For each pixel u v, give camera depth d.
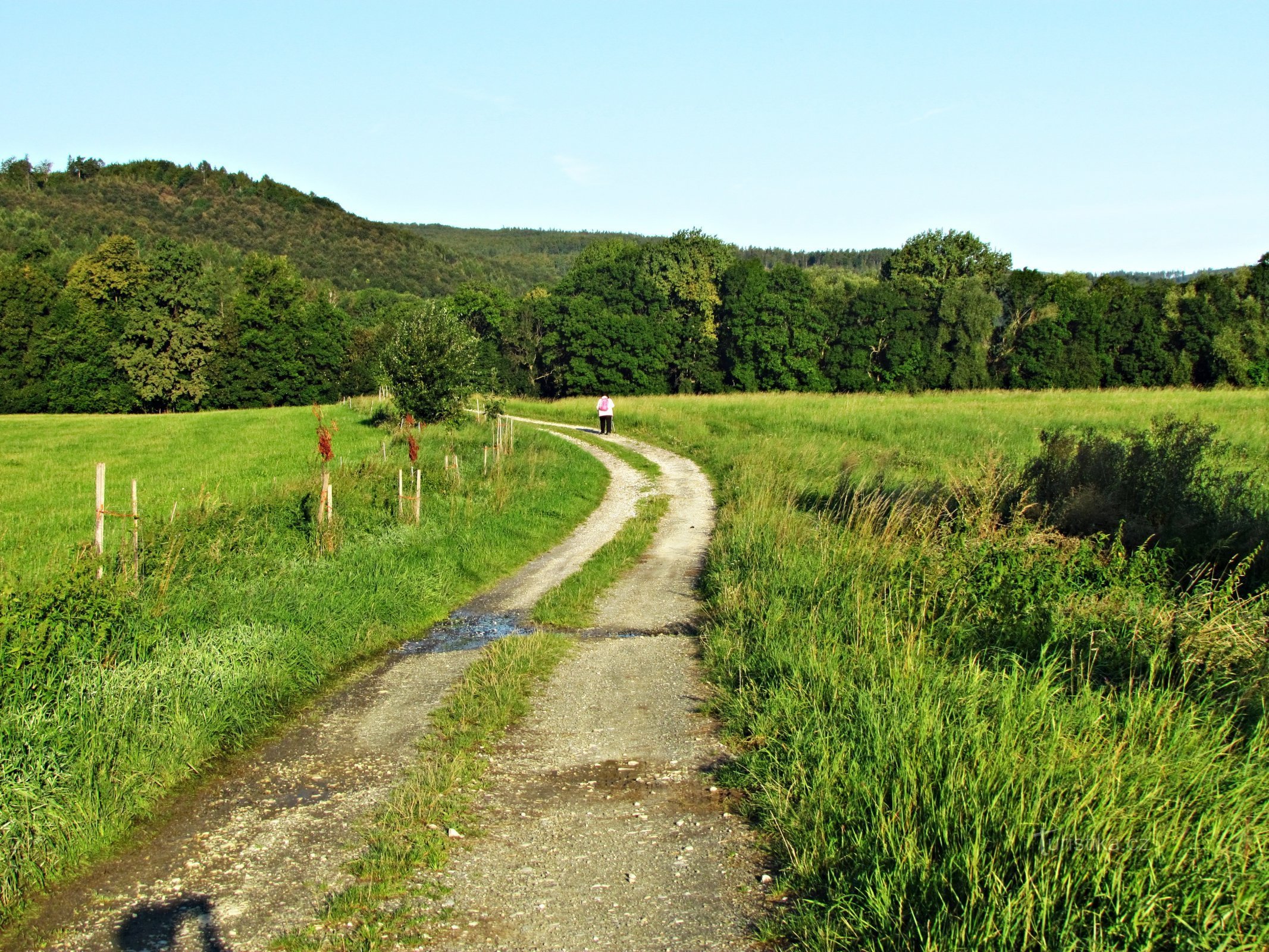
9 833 5.42
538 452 29.11
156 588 9.59
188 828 6.11
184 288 69.38
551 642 10.58
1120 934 4.02
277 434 38.81
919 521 12.14
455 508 17.91
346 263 175.00
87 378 65.81
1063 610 8.38
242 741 7.53
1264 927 4.05
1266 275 69.50
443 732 7.83
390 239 199.88
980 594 9.05
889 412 39.72
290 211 196.25
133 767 6.47
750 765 6.65
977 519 11.45
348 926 4.83
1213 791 5.02
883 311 72.38
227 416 51.41
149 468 27.25
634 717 8.23
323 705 8.66
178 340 68.44
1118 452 13.35
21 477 25.16
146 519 15.26
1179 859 4.38
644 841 5.80
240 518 13.21
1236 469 17.83
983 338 71.81
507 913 4.93
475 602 13.17
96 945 4.69
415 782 6.66
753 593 11.16
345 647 10.11
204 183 195.50
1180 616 7.81
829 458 25.36
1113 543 10.10
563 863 5.52
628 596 13.43
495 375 40.56
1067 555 9.75
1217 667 6.93
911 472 22.44
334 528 14.08
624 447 34.28
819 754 6.32
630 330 75.06
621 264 81.31
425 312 36.62
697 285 79.31
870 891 4.54
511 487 21.34
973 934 4.07
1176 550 9.74
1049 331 69.50
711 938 4.64
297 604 10.56
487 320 84.56
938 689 6.83
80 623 7.89
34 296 65.06
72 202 164.62
